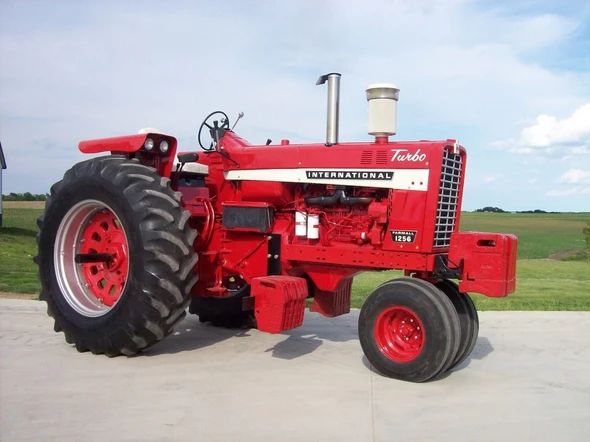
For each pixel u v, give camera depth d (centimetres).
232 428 386
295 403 437
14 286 989
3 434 369
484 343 662
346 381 495
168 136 599
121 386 468
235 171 623
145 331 536
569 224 5319
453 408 437
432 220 513
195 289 613
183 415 407
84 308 583
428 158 515
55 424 387
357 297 1002
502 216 6738
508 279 488
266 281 536
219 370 520
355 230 557
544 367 561
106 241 608
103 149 619
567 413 432
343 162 554
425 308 482
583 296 1039
